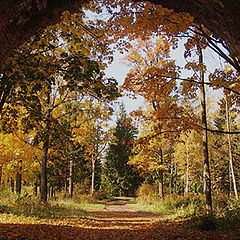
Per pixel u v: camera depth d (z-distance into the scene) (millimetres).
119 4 5262
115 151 39500
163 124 8273
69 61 5914
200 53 9047
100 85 5844
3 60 2896
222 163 21484
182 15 4637
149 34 5777
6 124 7988
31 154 13938
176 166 30703
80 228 7379
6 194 11711
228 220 7043
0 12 2334
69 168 21844
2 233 4906
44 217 8367
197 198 13469
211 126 20797
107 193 35969
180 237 5859
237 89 7004
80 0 3230
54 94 11992
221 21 2656
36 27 2990
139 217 12211
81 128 15477
